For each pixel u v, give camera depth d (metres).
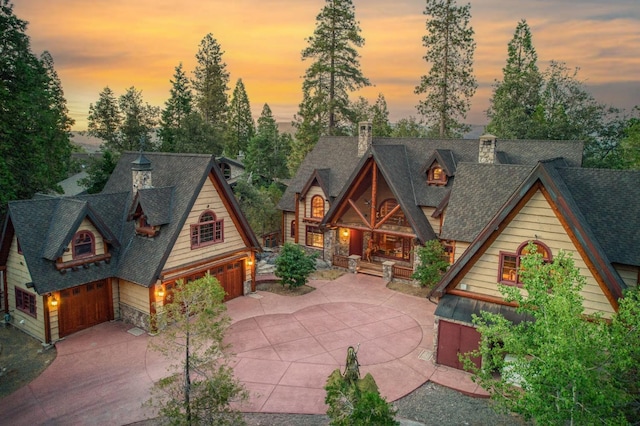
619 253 14.02
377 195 28.50
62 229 17.98
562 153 26.09
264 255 29.67
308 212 30.88
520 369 8.95
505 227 14.80
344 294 23.62
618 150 41.56
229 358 16.22
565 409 7.97
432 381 14.91
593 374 7.91
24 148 27.17
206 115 63.31
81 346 17.36
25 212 18.16
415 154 28.94
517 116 42.91
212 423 10.52
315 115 47.06
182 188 20.31
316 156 33.44
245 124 69.75
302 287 24.64
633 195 15.15
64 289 17.73
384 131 67.94
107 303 19.62
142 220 19.70
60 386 14.52
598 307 13.17
